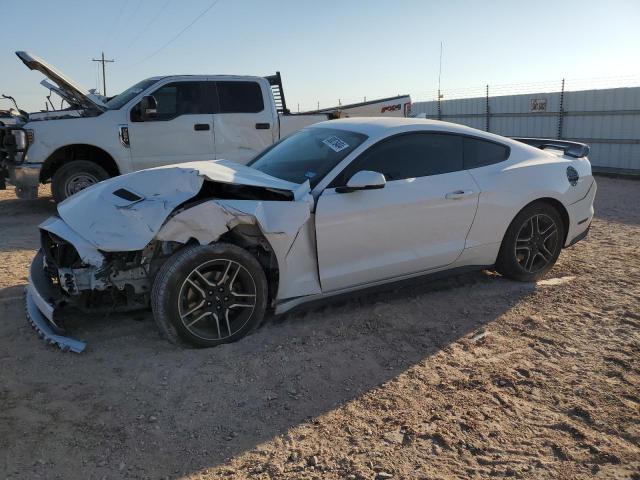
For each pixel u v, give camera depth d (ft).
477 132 15.90
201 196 13.06
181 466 8.65
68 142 27.53
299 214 12.59
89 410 10.07
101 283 11.82
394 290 16.25
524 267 16.55
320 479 8.31
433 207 14.40
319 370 11.62
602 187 40.32
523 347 12.66
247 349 12.44
